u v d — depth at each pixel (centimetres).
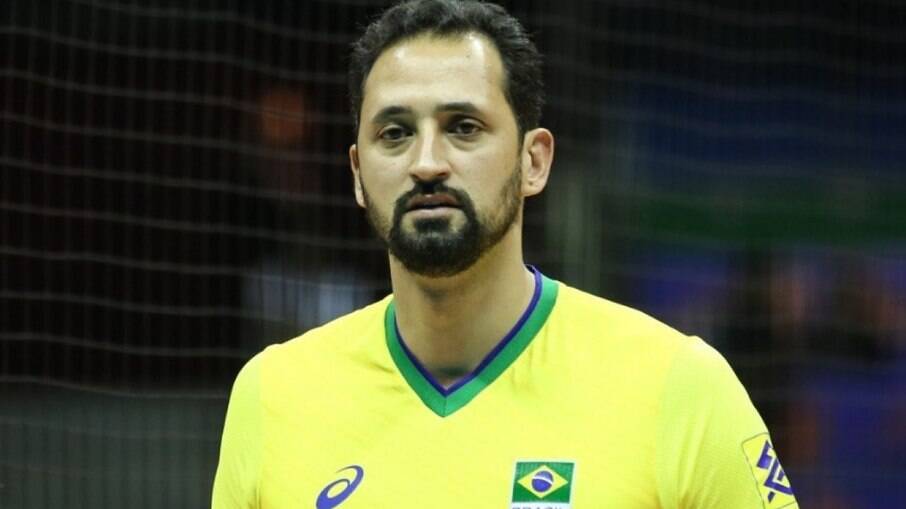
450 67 1119
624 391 1134
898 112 2998
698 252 2862
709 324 2850
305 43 2722
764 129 2939
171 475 2627
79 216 2519
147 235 2548
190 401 2638
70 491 2569
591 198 2806
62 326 2534
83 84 2634
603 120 2831
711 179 2897
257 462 1188
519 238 1170
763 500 1119
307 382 1199
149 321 2589
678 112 2894
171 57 2614
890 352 2900
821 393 2869
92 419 2586
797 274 2895
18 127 2511
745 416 1134
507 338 1162
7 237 2491
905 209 2952
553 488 1111
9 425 2520
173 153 2627
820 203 2930
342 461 1159
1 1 2594
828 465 2845
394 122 1119
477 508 1117
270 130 2712
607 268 2802
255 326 2666
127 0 2647
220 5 2697
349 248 2723
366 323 1214
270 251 2694
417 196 1102
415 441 1148
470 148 1110
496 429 1138
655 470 1109
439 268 1109
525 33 1189
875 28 3011
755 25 2958
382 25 1155
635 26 2869
